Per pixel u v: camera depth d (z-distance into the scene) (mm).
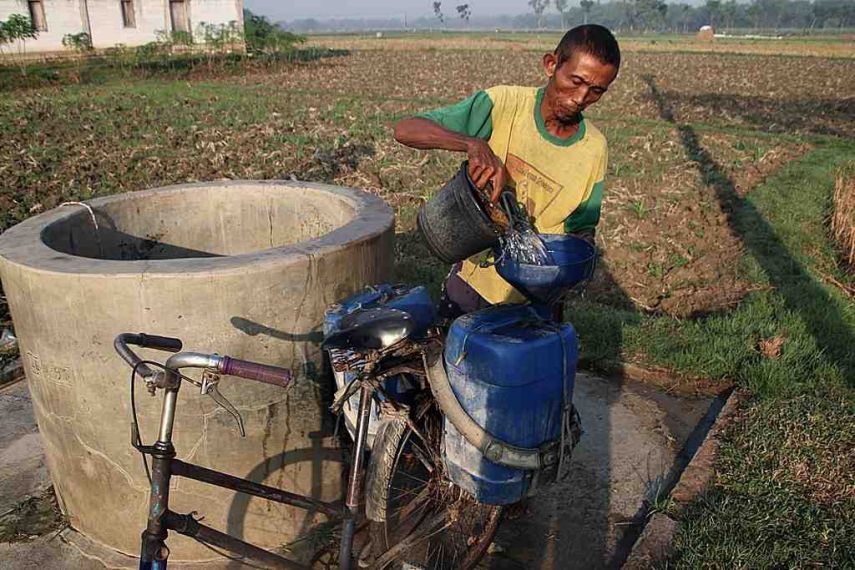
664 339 4867
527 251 2512
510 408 2266
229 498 2953
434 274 5949
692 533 2898
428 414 2631
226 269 2637
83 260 2742
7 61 28031
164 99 20016
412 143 2572
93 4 31719
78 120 15734
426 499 2732
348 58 38938
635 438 3918
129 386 2730
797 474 3301
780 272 6414
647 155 12438
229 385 2771
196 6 33688
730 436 3654
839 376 4250
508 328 2359
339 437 3141
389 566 2629
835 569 2697
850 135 15438
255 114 16797
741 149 13055
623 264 7020
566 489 3475
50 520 3281
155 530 2107
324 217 3881
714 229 8039
